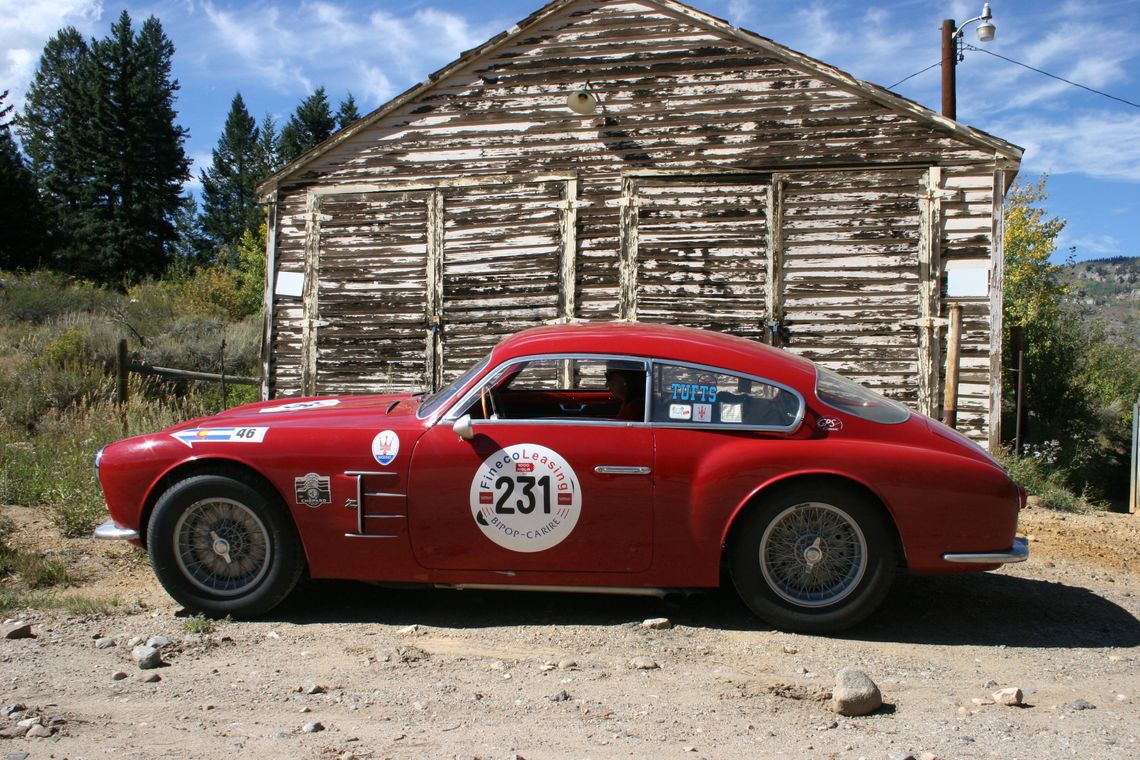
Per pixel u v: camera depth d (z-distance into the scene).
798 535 4.60
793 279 10.03
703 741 3.29
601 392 5.55
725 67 10.14
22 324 20.58
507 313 10.59
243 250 34.88
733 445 4.57
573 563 4.65
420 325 10.77
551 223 10.48
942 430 4.77
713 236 10.17
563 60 10.44
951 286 9.73
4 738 3.20
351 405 5.39
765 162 10.07
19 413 11.52
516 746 3.21
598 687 3.86
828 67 9.84
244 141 86.56
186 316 21.56
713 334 5.20
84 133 53.59
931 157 9.77
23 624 4.49
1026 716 3.60
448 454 4.66
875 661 4.28
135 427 9.28
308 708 3.57
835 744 3.27
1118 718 3.59
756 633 4.65
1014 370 11.88
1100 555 6.71
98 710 3.52
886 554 4.53
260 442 4.75
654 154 10.28
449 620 4.83
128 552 6.10
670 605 5.05
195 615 4.80
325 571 4.76
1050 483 9.59
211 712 3.51
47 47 83.06
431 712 3.55
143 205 53.44
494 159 10.60
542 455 4.62
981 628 4.86
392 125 10.79
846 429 4.60
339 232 10.93
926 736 3.36
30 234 42.88
